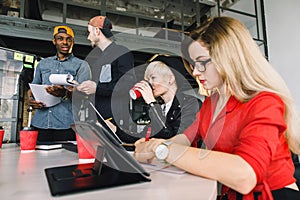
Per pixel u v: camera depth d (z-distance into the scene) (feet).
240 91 2.17
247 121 1.88
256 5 13.88
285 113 2.12
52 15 14.23
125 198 1.18
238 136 1.97
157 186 1.41
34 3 11.74
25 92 7.04
